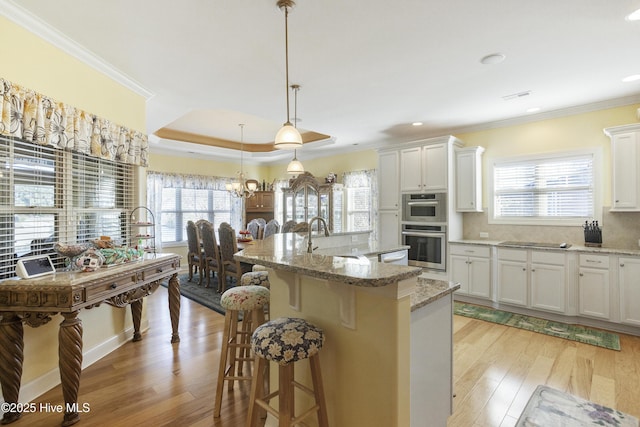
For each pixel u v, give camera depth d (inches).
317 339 57.7
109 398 86.4
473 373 102.0
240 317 150.0
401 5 79.0
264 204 315.3
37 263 83.7
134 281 98.8
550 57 107.0
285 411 56.1
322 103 152.8
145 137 134.0
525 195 176.6
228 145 285.1
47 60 90.2
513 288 159.3
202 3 77.7
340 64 111.7
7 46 79.5
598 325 140.6
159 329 136.8
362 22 86.3
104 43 96.7
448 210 182.9
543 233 170.4
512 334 134.1
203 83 127.6
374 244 166.1
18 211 88.3
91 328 107.9
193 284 216.8
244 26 87.9
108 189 120.5
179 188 272.8
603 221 152.1
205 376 98.0
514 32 91.7
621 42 97.3
